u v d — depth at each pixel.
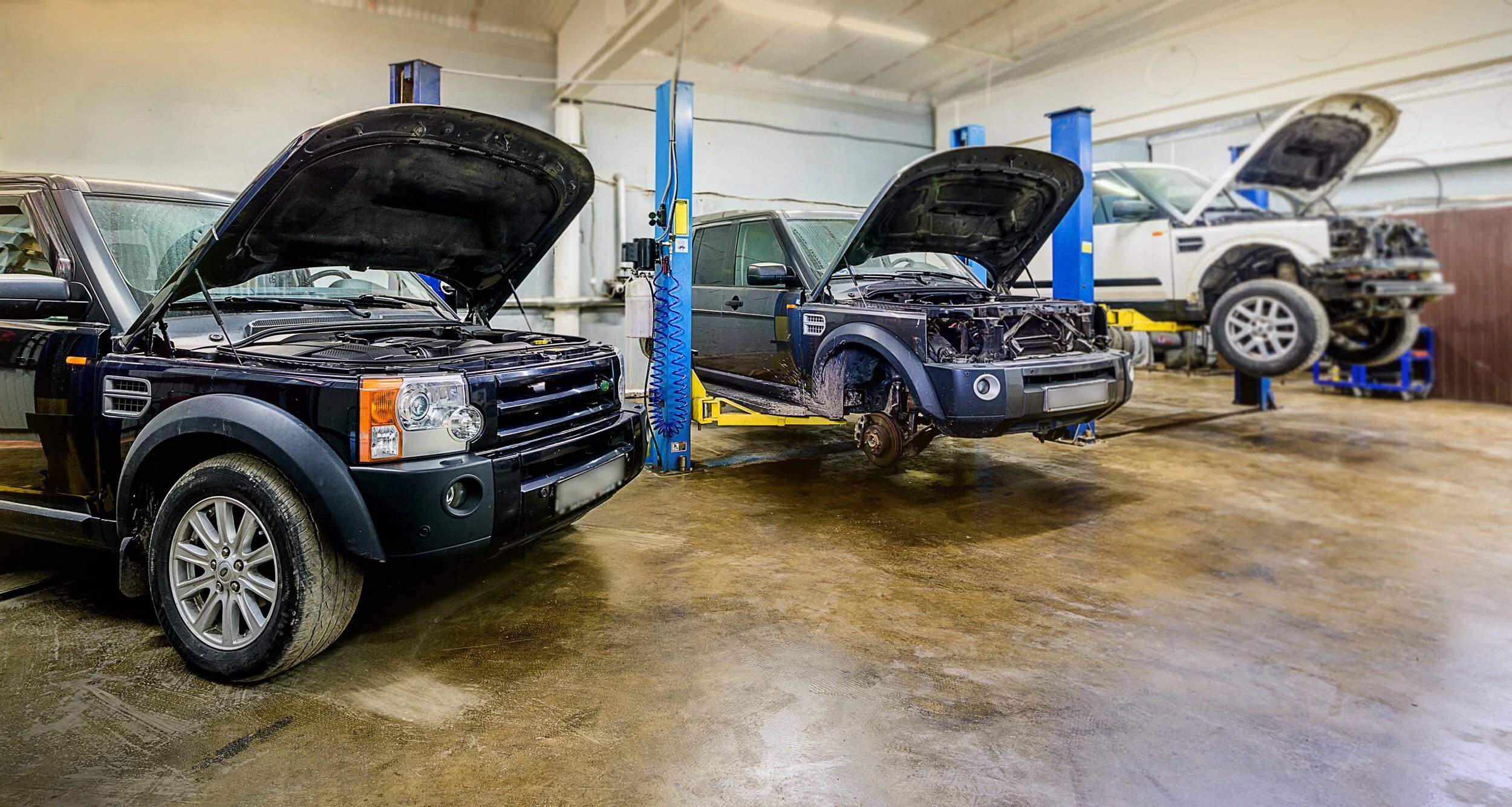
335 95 7.73
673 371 5.16
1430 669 2.55
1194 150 13.04
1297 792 1.91
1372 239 6.38
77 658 2.52
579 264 9.02
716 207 10.20
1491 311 8.74
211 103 7.18
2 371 2.73
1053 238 6.07
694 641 2.70
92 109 6.70
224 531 2.36
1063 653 2.64
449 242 3.35
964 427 3.94
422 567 2.29
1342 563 3.55
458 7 8.05
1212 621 2.91
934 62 10.38
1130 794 1.89
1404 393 8.93
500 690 2.36
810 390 4.81
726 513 4.27
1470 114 11.06
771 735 2.13
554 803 1.83
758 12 8.59
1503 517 4.28
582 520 4.13
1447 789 1.93
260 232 2.64
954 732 2.15
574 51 8.26
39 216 2.77
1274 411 8.11
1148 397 9.20
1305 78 7.84
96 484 2.60
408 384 2.26
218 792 1.86
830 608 2.99
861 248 4.88
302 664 2.50
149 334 2.53
